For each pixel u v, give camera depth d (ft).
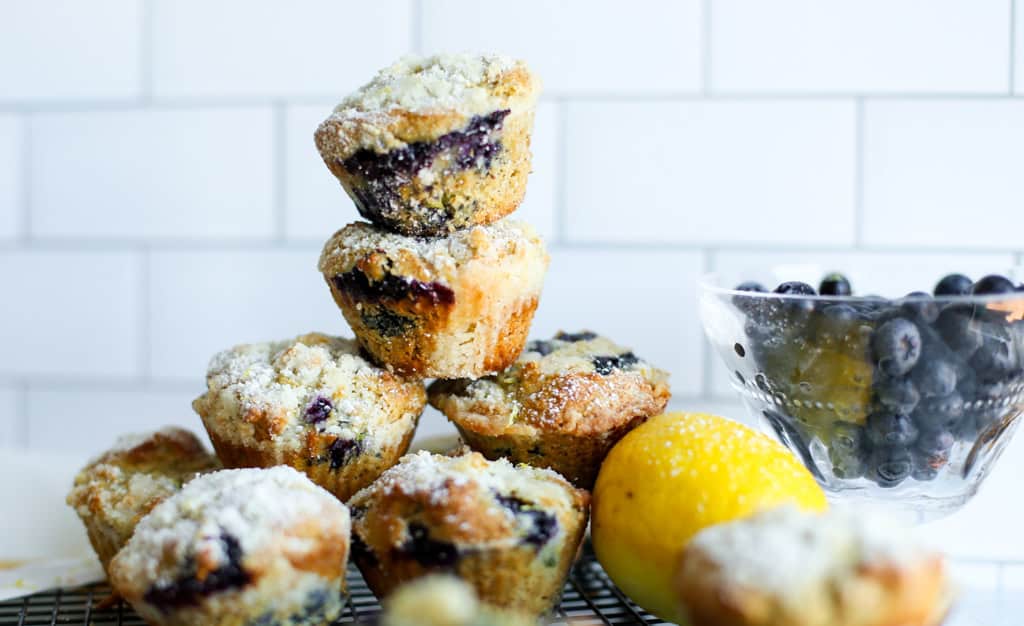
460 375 2.26
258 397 2.19
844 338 2.10
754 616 1.81
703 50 2.77
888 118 2.75
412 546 2.04
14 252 2.95
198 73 2.88
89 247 2.94
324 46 2.85
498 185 2.24
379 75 2.28
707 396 2.83
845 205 2.77
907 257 2.77
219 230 2.91
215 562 1.96
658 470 2.08
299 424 2.20
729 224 2.80
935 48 2.73
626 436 2.18
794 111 2.77
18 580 2.32
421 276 2.18
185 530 2.00
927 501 2.20
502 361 2.28
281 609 2.00
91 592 2.31
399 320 2.22
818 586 1.81
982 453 2.18
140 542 2.02
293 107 2.87
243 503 2.02
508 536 2.03
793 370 2.15
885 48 2.74
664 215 2.81
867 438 2.14
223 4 2.86
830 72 2.75
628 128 2.80
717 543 1.88
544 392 2.25
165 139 2.90
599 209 2.82
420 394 2.29
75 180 2.93
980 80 2.72
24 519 2.54
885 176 2.76
